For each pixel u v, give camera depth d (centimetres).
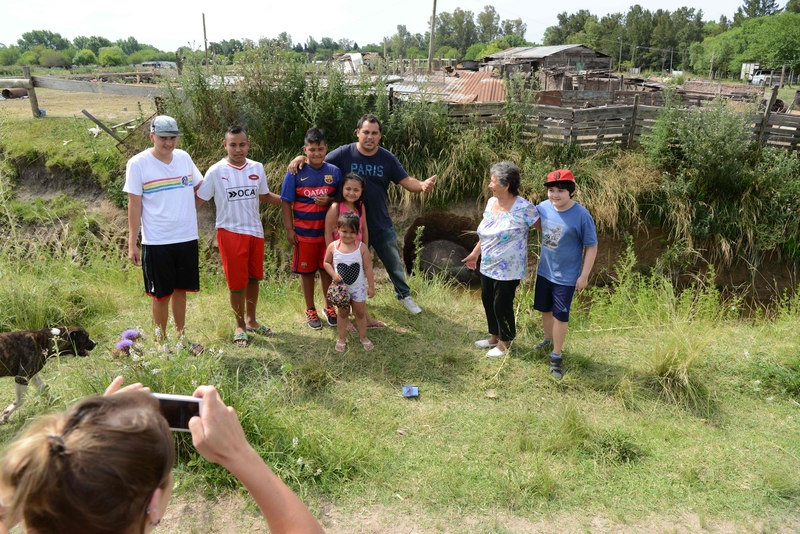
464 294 754
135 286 741
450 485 382
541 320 630
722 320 707
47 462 95
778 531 354
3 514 102
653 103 1595
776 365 534
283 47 960
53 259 806
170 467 110
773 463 412
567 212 496
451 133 941
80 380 453
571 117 945
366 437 425
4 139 1116
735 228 910
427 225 947
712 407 484
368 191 604
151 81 2525
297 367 516
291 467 384
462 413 464
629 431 444
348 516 357
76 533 99
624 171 932
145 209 490
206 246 896
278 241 890
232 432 124
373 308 661
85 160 1029
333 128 931
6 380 486
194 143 949
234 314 570
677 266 916
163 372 416
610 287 915
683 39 11919
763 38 7262
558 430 439
